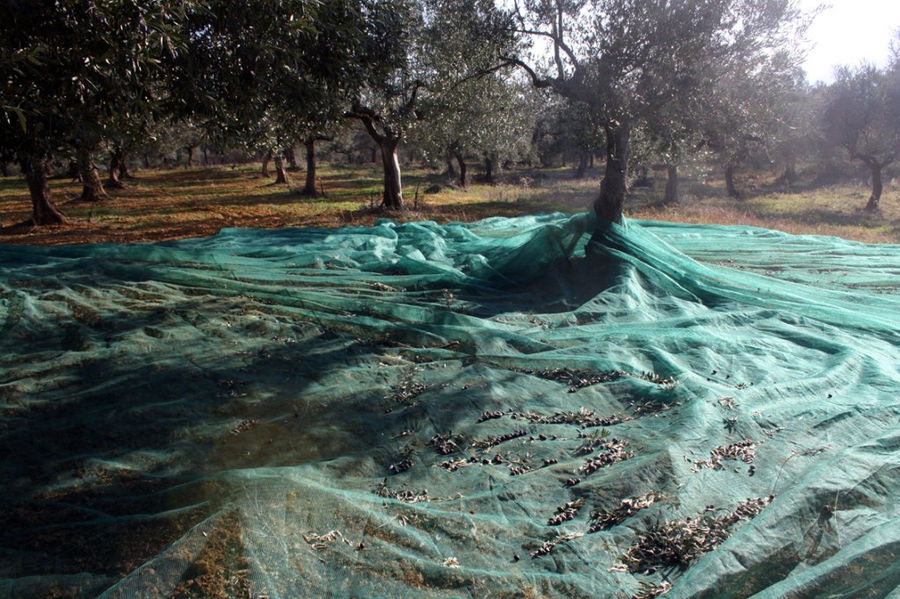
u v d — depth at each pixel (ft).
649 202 91.15
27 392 19.29
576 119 35.55
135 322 25.62
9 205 96.27
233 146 22.31
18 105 14.60
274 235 46.01
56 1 15.01
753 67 33.73
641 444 16.43
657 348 23.31
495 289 32.81
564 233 34.53
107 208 88.43
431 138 77.41
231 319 26.21
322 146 176.96
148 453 15.97
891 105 85.35
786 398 19.21
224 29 20.07
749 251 42.01
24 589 10.81
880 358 22.48
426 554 12.10
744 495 14.29
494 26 36.50
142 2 15.33
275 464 15.74
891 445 15.74
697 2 30.01
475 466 15.88
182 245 41.37
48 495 14.10
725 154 63.67
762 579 11.35
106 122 16.93
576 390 20.31
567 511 13.73
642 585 11.45
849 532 12.48
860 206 92.73
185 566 11.22
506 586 11.15
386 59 33.55
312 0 20.22
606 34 31.37
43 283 30.55
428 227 49.37
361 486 14.88
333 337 25.05
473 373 21.26
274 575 11.18
